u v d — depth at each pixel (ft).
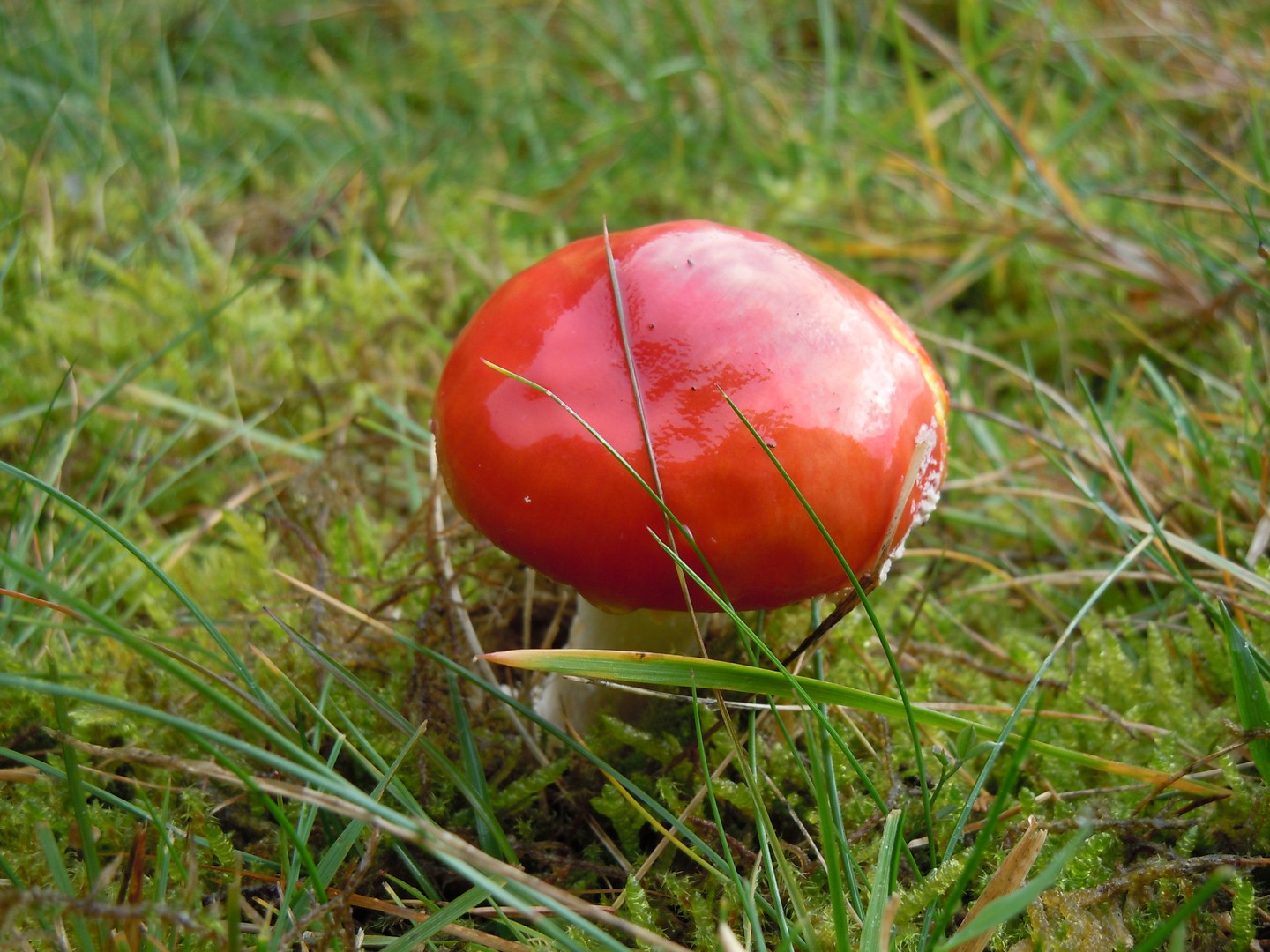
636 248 0.58
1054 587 0.82
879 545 0.56
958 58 1.36
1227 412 0.90
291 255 1.12
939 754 0.66
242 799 0.63
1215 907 0.59
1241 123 1.18
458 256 1.08
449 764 0.59
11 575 0.70
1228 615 0.61
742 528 0.53
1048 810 0.63
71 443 0.78
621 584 0.54
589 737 0.65
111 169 1.14
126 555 0.77
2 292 0.94
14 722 0.65
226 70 1.42
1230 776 0.61
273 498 0.79
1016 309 1.12
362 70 1.43
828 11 1.39
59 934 0.51
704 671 0.55
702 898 0.58
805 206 1.18
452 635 0.68
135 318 0.96
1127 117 1.25
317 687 0.67
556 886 0.60
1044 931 0.56
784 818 0.64
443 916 0.54
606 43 1.46
